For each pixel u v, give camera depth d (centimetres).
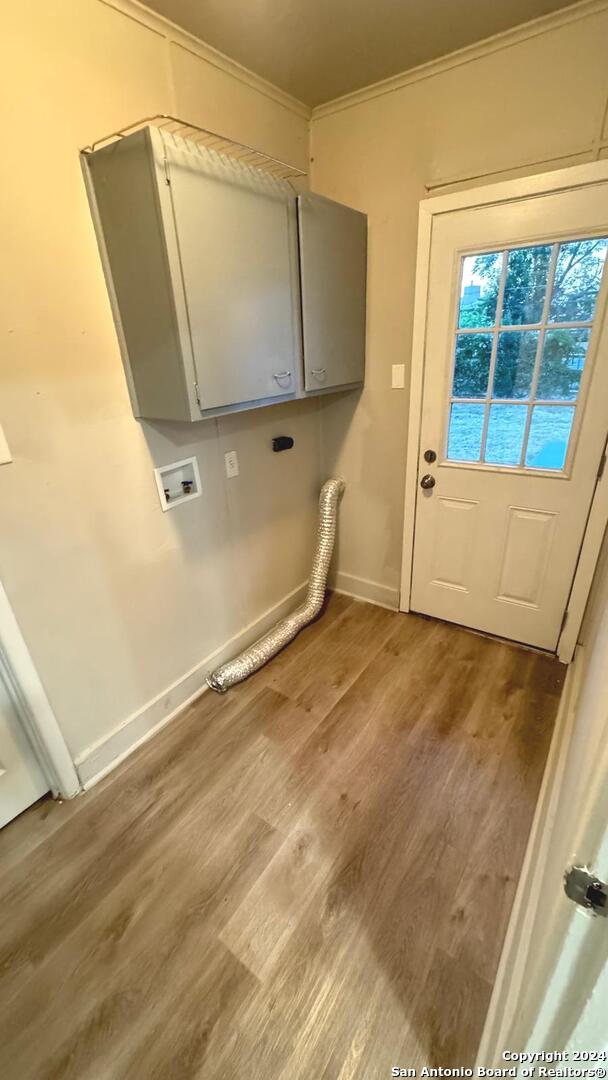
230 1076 98
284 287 167
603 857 41
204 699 206
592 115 153
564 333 175
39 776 159
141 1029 105
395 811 152
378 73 177
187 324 135
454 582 240
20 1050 104
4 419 124
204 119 163
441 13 145
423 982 111
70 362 136
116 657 170
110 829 151
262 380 167
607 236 159
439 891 129
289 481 242
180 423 174
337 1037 103
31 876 138
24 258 121
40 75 117
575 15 145
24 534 134
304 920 124
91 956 119
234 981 113
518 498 206
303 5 139
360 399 238
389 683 210
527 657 221
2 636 134
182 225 127
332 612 269
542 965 51
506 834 143
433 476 226
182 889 133
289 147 201
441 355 204
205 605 206
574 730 121
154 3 135
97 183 130
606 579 158
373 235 206
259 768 170
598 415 177
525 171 168
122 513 161
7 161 114
